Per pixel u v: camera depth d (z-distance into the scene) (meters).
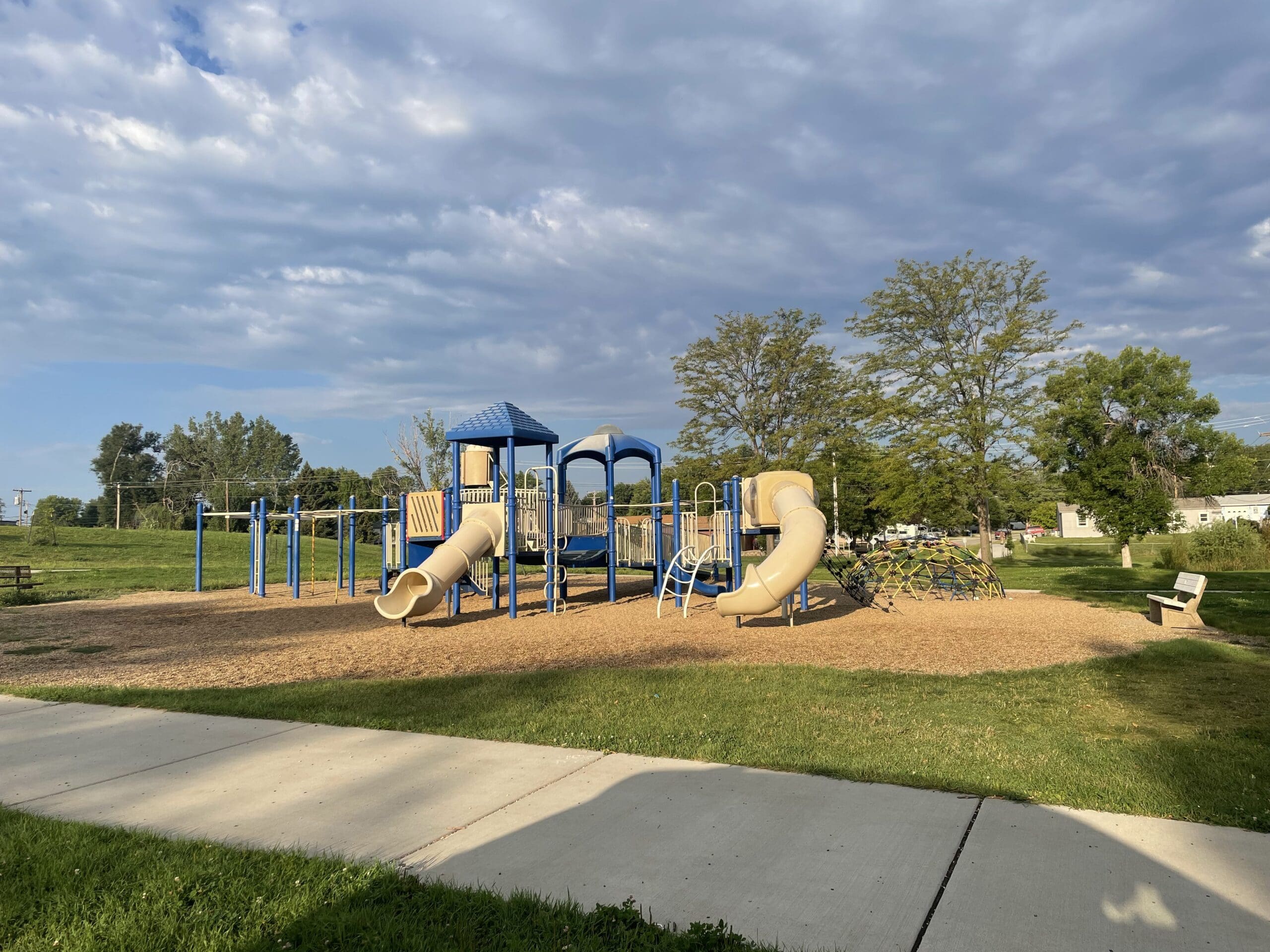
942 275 31.25
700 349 41.81
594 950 3.03
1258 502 70.50
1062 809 4.49
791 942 3.08
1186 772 5.17
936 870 3.70
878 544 25.59
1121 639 11.98
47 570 29.42
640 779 5.13
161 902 3.47
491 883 3.64
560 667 10.22
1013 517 35.69
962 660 10.30
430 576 14.88
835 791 4.83
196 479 96.00
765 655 10.95
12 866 3.85
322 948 3.11
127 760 5.84
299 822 4.46
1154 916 3.26
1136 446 25.91
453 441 17.72
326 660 11.10
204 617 16.91
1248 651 10.57
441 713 7.20
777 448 41.41
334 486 80.06
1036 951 3.00
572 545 18.55
